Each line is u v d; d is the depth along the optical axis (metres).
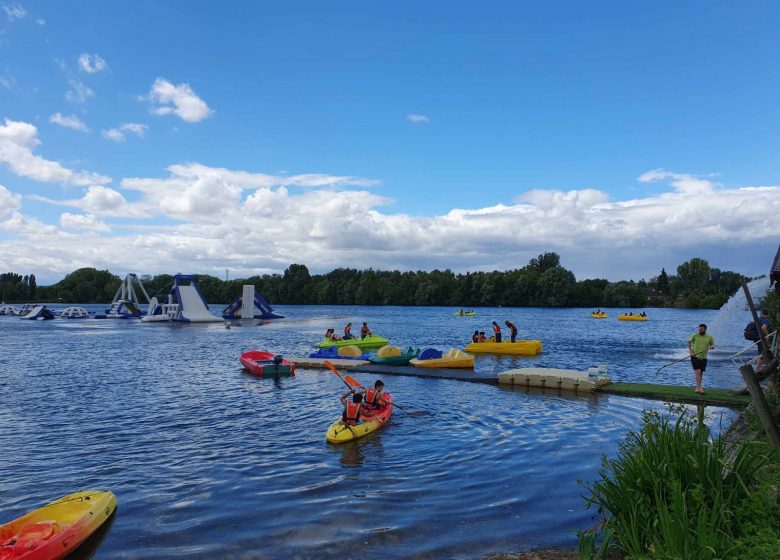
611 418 13.17
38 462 9.96
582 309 117.88
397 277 156.25
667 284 139.12
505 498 7.91
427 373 20.77
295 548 6.37
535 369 18.97
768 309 15.93
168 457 10.22
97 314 78.44
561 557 5.97
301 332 48.41
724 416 12.65
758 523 4.80
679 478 5.45
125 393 17.22
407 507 7.61
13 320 70.38
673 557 4.41
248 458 10.10
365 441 11.25
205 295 165.38
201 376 20.98
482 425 12.59
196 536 6.75
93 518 6.92
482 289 130.25
